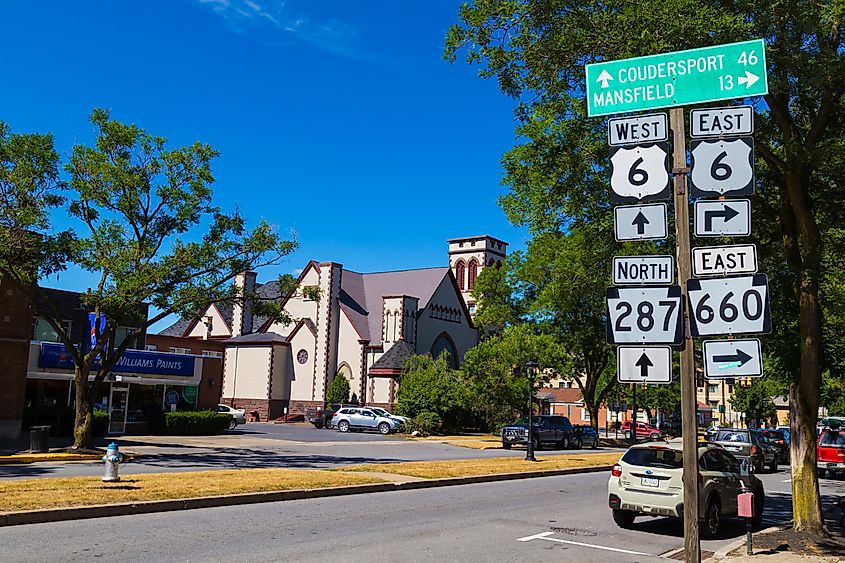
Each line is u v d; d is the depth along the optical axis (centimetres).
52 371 3406
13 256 2273
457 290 6738
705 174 706
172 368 3888
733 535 1371
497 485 2056
